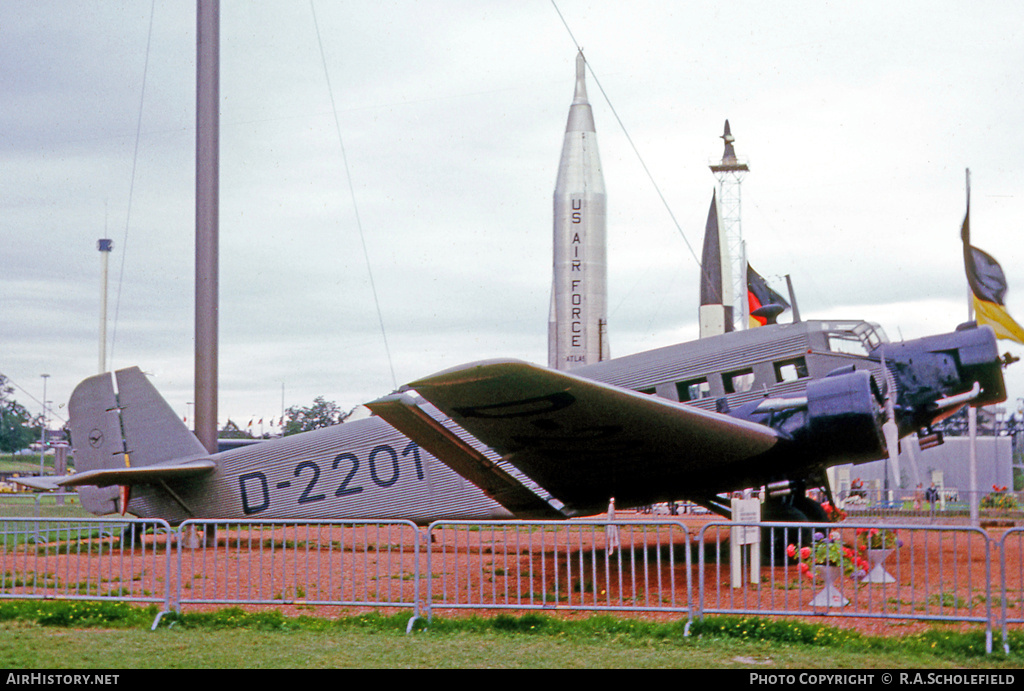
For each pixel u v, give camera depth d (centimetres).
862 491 3047
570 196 3425
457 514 1759
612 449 1347
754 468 1498
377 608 1030
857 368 1570
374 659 773
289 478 1864
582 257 3412
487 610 1009
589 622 900
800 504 1586
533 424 1247
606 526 911
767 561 1531
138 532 1966
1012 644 798
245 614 945
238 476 1892
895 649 798
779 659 768
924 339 1569
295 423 7831
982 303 2384
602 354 3409
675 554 1691
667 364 1662
